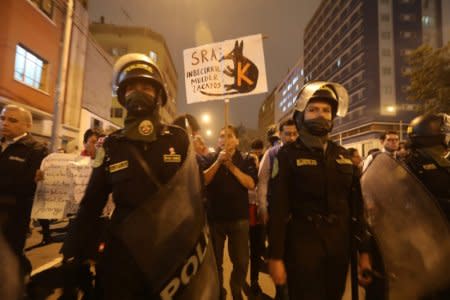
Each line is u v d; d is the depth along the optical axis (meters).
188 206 1.57
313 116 1.94
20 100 12.30
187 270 1.50
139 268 1.45
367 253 1.92
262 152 4.99
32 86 13.21
